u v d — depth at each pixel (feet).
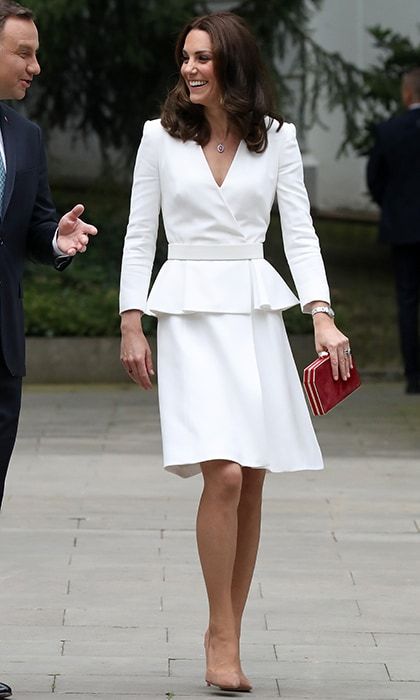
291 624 47.93
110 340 103.14
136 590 51.70
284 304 41.91
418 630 47.44
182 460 40.55
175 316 41.65
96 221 126.00
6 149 40.73
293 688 41.47
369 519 63.16
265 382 41.68
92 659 44.01
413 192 98.17
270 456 41.37
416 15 165.07
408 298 98.68
